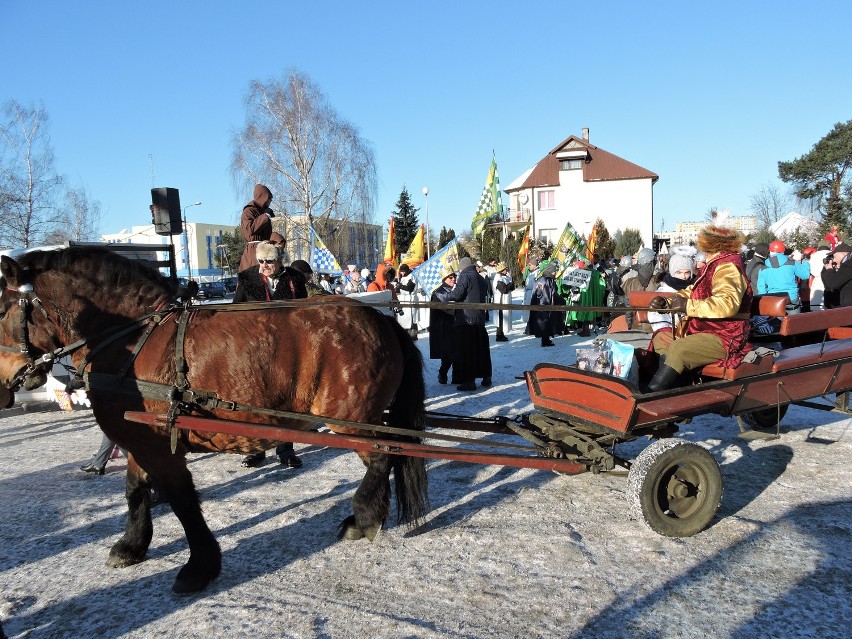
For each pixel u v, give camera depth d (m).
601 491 4.71
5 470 5.84
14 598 3.51
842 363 4.68
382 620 3.13
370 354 3.79
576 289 13.87
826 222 37.97
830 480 4.68
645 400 3.80
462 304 3.90
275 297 4.94
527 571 3.56
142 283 3.59
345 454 5.99
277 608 3.29
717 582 3.35
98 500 4.99
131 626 3.20
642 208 46.84
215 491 5.08
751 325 5.11
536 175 48.50
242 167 32.62
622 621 3.04
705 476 3.90
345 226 34.81
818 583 3.29
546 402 4.51
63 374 8.23
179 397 3.30
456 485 4.98
